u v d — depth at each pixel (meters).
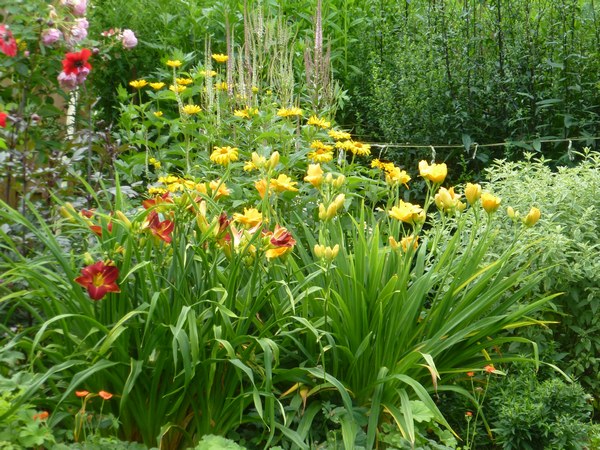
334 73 7.68
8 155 4.15
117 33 5.16
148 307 3.14
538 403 3.87
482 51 6.84
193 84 7.02
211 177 5.01
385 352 3.52
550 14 6.77
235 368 3.23
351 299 3.56
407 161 6.69
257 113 5.33
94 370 2.97
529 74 6.56
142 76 7.29
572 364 4.34
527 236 4.38
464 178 6.40
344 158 5.25
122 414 3.24
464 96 6.62
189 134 5.55
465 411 4.04
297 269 3.62
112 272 3.02
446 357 3.71
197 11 7.54
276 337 3.55
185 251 3.33
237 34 7.54
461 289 3.85
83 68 4.29
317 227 4.35
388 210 4.21
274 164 3.68
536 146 6.17
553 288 4.38
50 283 3.22
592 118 6.31
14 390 3.08
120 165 5.24
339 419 3.28
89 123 4.77
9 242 3.34
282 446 3.25
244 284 3.58
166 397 3.21
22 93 4.59
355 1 8.43
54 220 4.18
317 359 3.53
